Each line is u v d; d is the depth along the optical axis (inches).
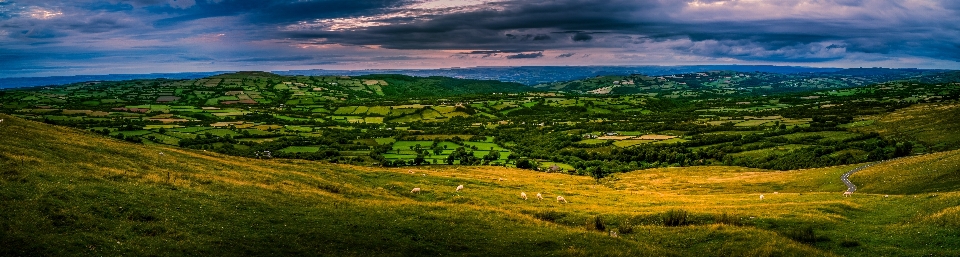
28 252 1131.3
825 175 4146.2
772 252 1478.8
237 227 1507.1
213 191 1924.2
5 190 1446.9
